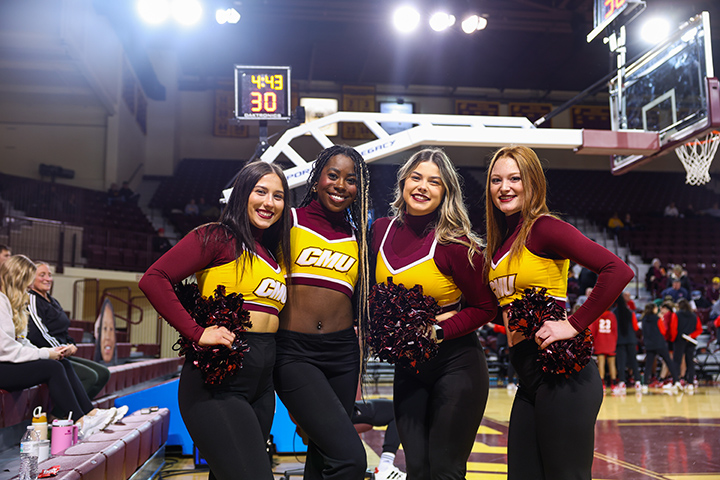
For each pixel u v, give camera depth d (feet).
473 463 11.75
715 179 67.46
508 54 58.49
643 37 21.39
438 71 63.05
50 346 11.52
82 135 48.21
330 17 50.62
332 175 6.67
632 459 12.01
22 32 38.73
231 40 56.70
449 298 6.95
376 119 16.66
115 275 35.45
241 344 5.78
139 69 55.72
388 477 10.21
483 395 6.79
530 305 6.02
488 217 6.70
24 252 32.60
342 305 6.68
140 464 9.19
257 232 6.46
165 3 28.48
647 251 52.01
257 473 5.61
